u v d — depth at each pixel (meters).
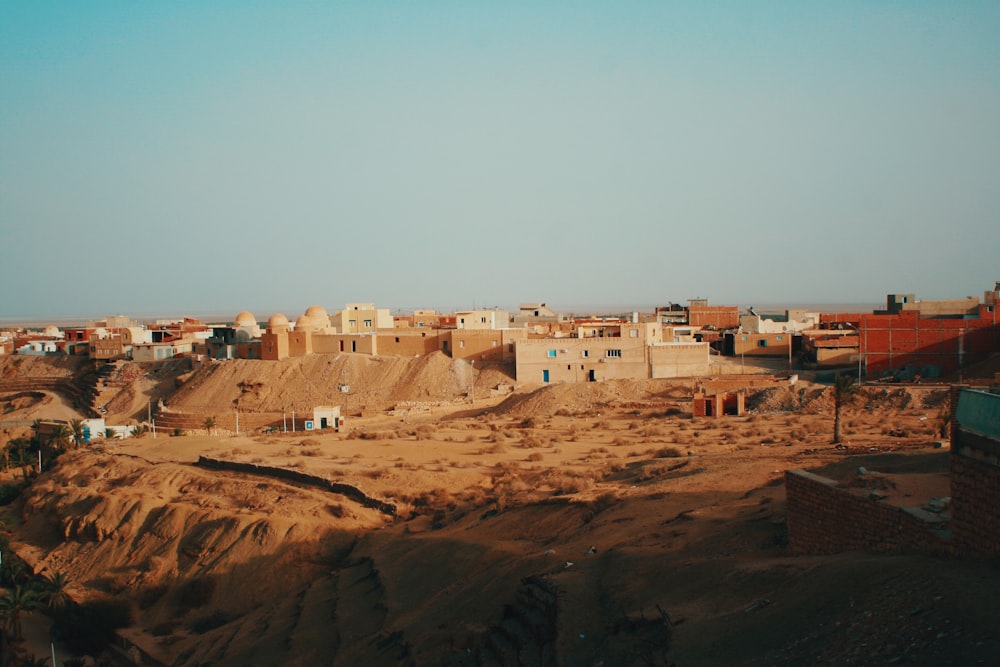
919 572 17.56
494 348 102.56
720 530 28.28
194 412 99.94
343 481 52.94
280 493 52.56
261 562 45.56
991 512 17.22
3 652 42.53
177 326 164.12
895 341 84.00
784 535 26.14
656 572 24.77
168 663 38.12
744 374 93.00
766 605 19.42
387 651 29.73
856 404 67.81
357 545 44.91
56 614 46.41
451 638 27.11
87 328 157.62
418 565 37.66
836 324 115.44
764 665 16.67
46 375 136.38
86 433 81.25
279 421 94.25
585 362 96.19
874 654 15.31
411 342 107.06
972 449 17.86
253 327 129.38
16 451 84.94
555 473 50.03
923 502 21.00
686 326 130.00
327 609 37.12
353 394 98.81
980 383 57.44
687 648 18.64
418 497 50.16
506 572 31.17
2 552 52.50
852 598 17.81
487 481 52.66
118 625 43.81
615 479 46.56
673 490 37.47
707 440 58.06
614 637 20.97
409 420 85.06
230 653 35.91
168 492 57.12
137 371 121.19
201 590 44.50
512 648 24.11
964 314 99.19
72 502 58.12
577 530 34.50
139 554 50.12
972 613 15.12
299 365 104.75
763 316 146.75
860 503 21.80
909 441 48.59
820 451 46.38
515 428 73.25
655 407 78.81
